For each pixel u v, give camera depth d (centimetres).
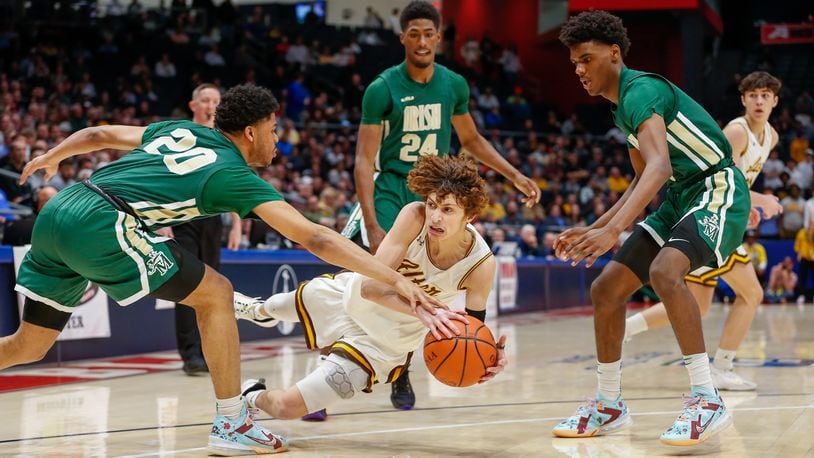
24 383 516
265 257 782
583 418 336
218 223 551
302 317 340
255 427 311
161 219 302
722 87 2136
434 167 296
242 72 1731
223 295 310
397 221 313
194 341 554
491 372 296
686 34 1789
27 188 832
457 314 298
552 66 2178
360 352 314
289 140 1419
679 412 391
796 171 1617
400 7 2384
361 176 410
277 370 571
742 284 461
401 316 314
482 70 2080
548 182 1634
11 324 591
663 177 299
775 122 1864
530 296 1230
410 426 365
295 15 2392
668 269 312
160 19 1880
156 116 1533
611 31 327
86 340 638
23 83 1466
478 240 319
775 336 780
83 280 320
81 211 295
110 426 370
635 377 518
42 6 1781
